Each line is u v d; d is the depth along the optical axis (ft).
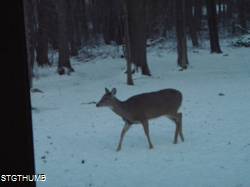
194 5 171.12
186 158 34.35
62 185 29.17
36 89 83.66
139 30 98.78
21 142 13.12
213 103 60.59
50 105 68.49
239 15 183.83
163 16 178.09
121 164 33.83
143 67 98.27
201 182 28.07
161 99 38.75
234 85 78.74
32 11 101.55
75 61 143.13
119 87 85.40
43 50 128.26
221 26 189.16
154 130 45.34
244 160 32.78
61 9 110.01
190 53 142.82
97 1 175.42
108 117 54.95
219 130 43.62
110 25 171.63
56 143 42.09
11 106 12.94
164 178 29.53
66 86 92.17
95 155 37.09
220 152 35.50
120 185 28.53
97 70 118.11
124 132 38.58
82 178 30.71
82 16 172.96
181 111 55.42
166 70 109.70
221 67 112.57
